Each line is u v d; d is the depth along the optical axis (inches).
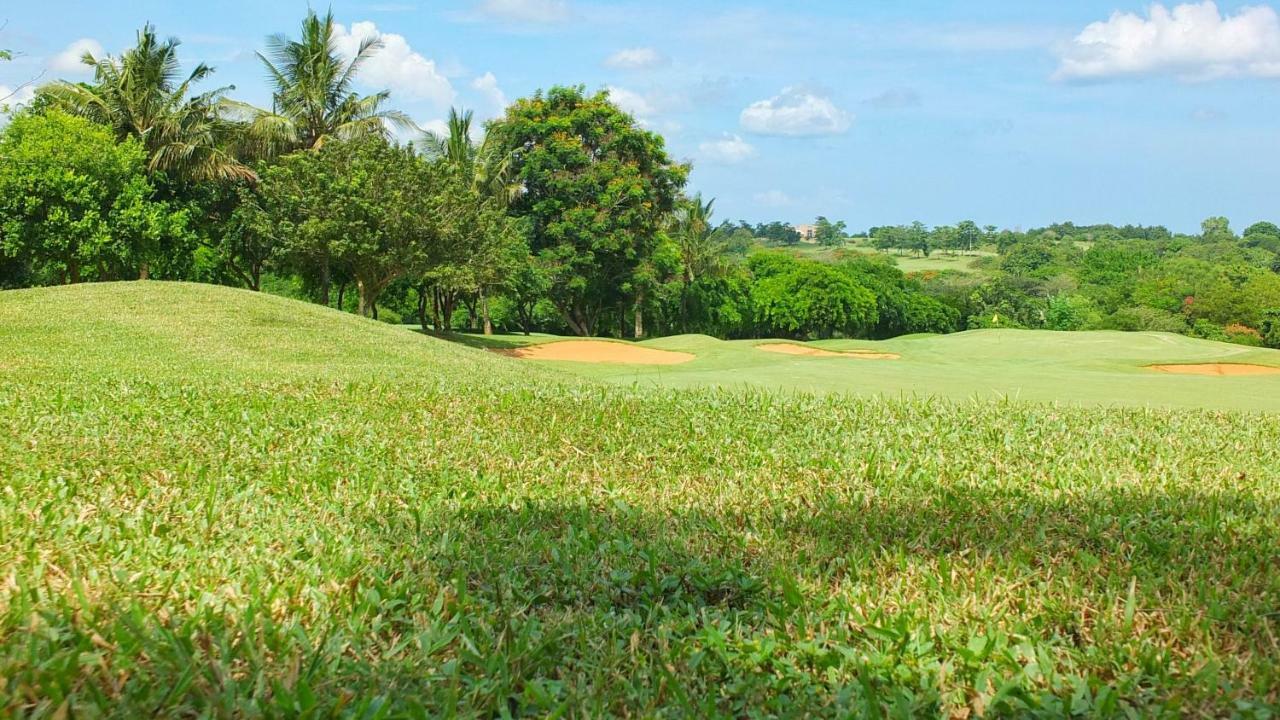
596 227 1631.4
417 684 100.6
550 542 156.1
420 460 226.5
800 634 117.4
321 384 365.1
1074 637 119.2
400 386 369.7
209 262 1311.5
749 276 2706.7
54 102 1246.9
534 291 1669.5
